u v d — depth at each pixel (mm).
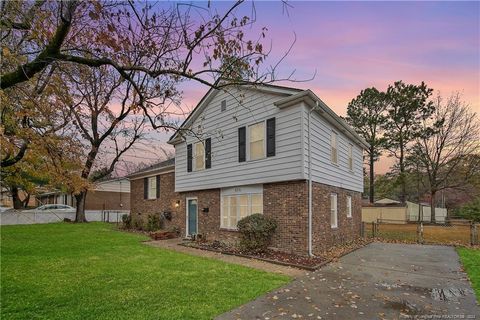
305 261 9719
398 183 33469
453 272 8500
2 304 5566
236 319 5043
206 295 6223
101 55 4367
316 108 11336
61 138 6707
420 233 15656
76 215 26078
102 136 12945
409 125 32219
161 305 5602
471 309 5633
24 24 4527
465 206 35875
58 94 5945
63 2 3695
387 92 33000
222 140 14062
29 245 12844
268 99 12016
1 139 4602
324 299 6113
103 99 7414
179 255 10953
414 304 5871
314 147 11508
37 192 9031
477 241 15062
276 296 6246
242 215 13016
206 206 15047
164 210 19422
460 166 30000
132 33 4219
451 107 30188
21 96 5379
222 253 11469
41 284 6914
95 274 7906
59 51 3832
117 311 5281
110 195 35625
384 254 11445
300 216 10742
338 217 13633
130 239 15547
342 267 9086
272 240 11523
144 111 4621
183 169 16703
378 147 34094
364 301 6016
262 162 12047
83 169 7801
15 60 4496
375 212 32469
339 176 13977
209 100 14781
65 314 5129
